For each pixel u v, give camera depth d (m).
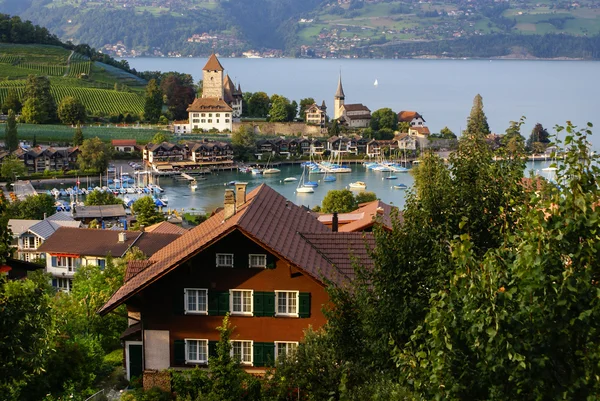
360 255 53.88
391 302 37.25
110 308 50.38
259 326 50.47
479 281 25.78
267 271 50.16
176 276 50.47
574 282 24.77
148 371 50.25
